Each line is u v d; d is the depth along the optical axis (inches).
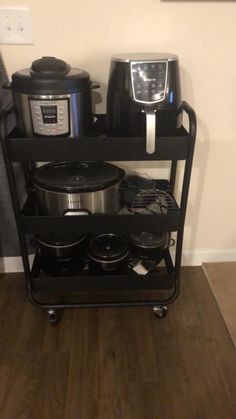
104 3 43.3
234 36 45.6
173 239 56.6
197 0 43.3
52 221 43.6
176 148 39.6
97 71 47.6
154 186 51.7
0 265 62.6
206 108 50.6
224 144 53.6
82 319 54.8
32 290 51.4
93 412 42.6
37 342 51.1
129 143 38.8
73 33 45.0
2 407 43.1
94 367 47.7
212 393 44.7
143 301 53.3
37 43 45.4
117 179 44.5
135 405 43.3
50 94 35.8
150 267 52.7
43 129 37.9
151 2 43.4
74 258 52.8
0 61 44.5
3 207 53.9
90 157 39.6
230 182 57.4
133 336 52.1
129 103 38.0
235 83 48.7
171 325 54.0
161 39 45.8
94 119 46.8
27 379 46.2
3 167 49.9
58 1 42.9
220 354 49.7
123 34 45.4
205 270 64.6
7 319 54.8
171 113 38.9
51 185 42.3
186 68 47.7
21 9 43.1
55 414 42.4
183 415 42.3
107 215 43.5
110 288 50.8
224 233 63.0
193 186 57.7
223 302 58.0
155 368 47.7
